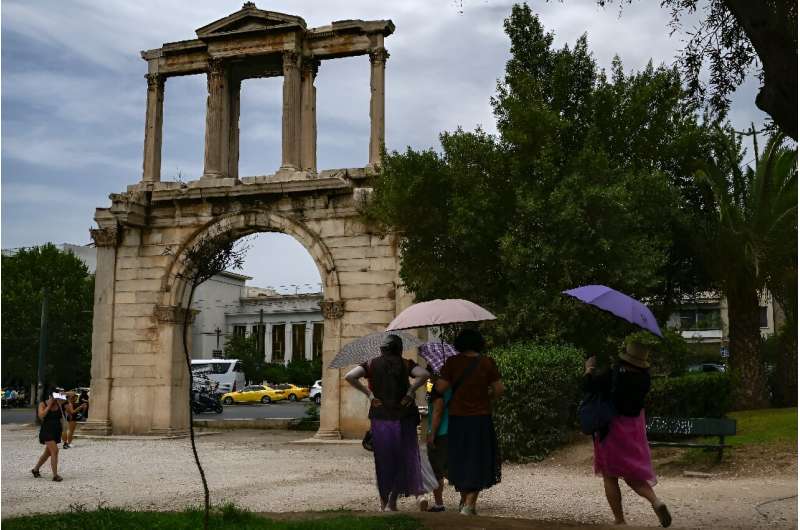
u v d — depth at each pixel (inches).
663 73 1057.5
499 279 999.0
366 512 459.8
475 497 444.1
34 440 1266.0
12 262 2947.8
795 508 502.3
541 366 820.0
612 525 402.6
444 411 506.9
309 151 1290.6
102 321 1322.6
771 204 1069.8
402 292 1177.4
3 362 2837.1
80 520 437.4
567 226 908.0
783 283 1096.8
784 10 408.8
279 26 1274.6
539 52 1123.9
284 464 866.8
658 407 832.9
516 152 995.9
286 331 3954.2
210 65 1322.6
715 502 537.6
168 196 1294.3
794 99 388.2
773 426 818.2
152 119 1366.9
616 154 1032.2
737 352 1133.1
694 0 586.6
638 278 911.0
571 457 810.2
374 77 1263.5
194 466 858.1
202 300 3895.2
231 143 1413.6
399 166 1011.3
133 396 1298.0
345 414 1189.1
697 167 1108.5
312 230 1240.8
